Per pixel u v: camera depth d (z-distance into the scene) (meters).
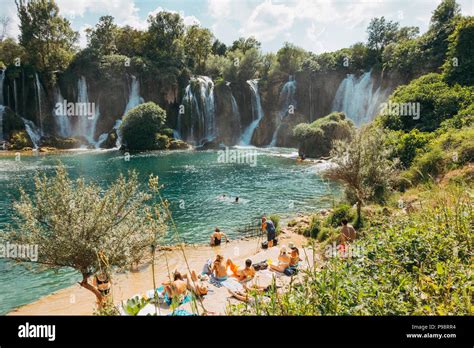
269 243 14.45
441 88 26.03
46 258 8.00
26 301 10.10
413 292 4.35
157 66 57.72
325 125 39.41
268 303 4.39
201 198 22.62
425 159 16.64
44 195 8.08
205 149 50.88
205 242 15.41
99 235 8.02
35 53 52.31
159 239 9.58
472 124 19.55
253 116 57.41
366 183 13.71
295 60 55.94
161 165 35.09
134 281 11.38
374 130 14.43
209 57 67.06
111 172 30.41
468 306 3.75
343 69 54.09
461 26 28.31
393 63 45.97
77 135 52.69
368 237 7.38
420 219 7.63
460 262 5.21
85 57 52.78
